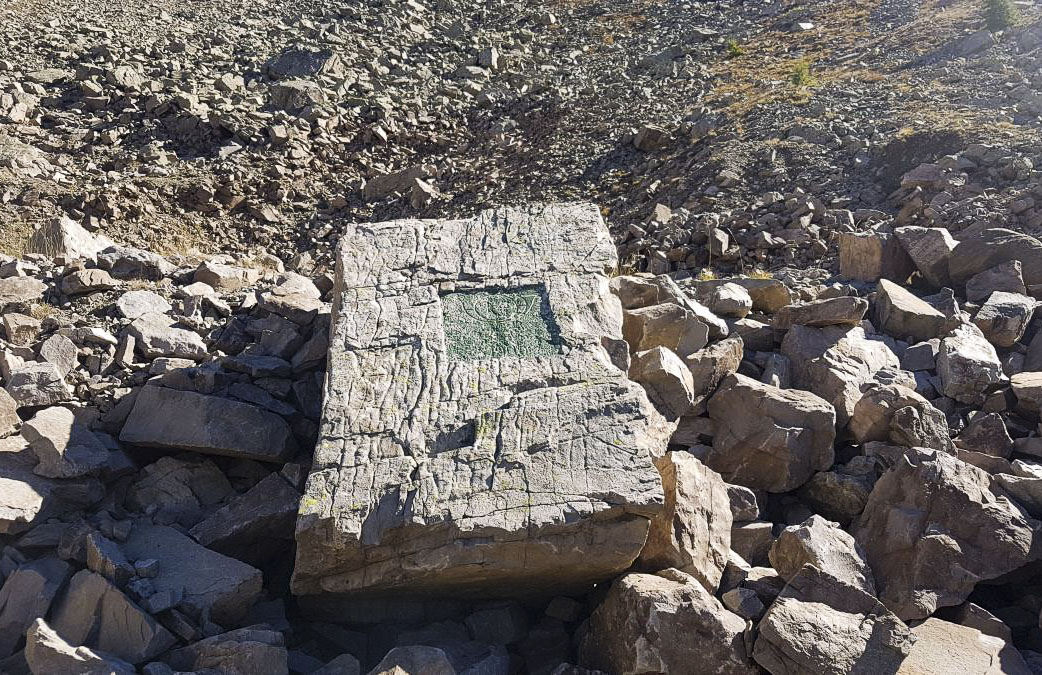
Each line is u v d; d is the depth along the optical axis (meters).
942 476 3.67
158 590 3.45
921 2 15.36
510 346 4.05
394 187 12.34
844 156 10.41
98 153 12.00
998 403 4.62
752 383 4.48
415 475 3.53
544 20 18.38
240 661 3.16
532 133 13.56
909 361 5.05
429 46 16.86
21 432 3.99
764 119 11.74
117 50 14.35
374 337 4.10
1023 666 3.17
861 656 3.11
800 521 4.18
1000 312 5.31
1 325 4.89
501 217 4.72
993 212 7.68
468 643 3.52
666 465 3.80
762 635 3.14
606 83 14.79
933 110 10.80
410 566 3.41
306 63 14.66
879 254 6.43
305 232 11.34
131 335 4.79
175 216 11.01
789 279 6.77
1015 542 3.52
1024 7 13.77
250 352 4.75
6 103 12.30
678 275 8.56
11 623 3.36
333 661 3.35
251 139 12.73
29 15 15.20
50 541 3.64
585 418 3.65
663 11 18.28
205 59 14.83
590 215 4.70
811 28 15.71
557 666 3.41
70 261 5.85
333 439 3.70
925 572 3.49
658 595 3.26
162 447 4.17
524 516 3.35
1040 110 10.01
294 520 3.95
